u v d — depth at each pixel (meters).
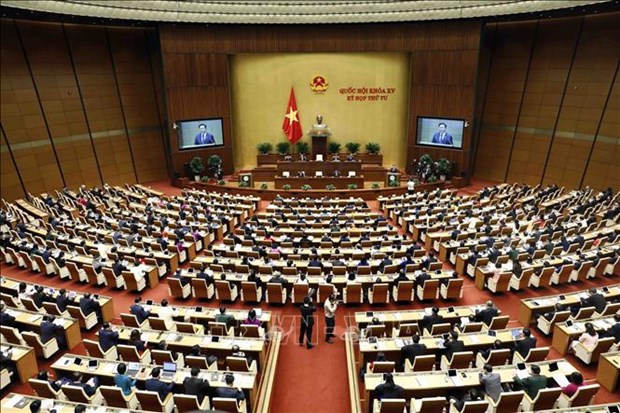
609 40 21.98
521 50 25.22
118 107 26.14
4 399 7.95
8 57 21.80
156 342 9.71
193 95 26.03
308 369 10.02
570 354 10.33
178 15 24.08
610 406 7.53
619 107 21.84
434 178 25.67
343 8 24.69
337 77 27.27
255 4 24.50
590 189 22.08
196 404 7.63
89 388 8.09
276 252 14.66
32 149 22.88
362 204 21.88
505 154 26.64
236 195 24.16
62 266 14.56
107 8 22.12
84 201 21.22
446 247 15.52
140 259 14.63
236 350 9.24
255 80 27.41
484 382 8.03
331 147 28.02
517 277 13.36
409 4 24.00
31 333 10.09
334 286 12.23
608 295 11.70
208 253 15.76
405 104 27.48
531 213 18.95
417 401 7.66
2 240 16.19
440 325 10.12
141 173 27.50
